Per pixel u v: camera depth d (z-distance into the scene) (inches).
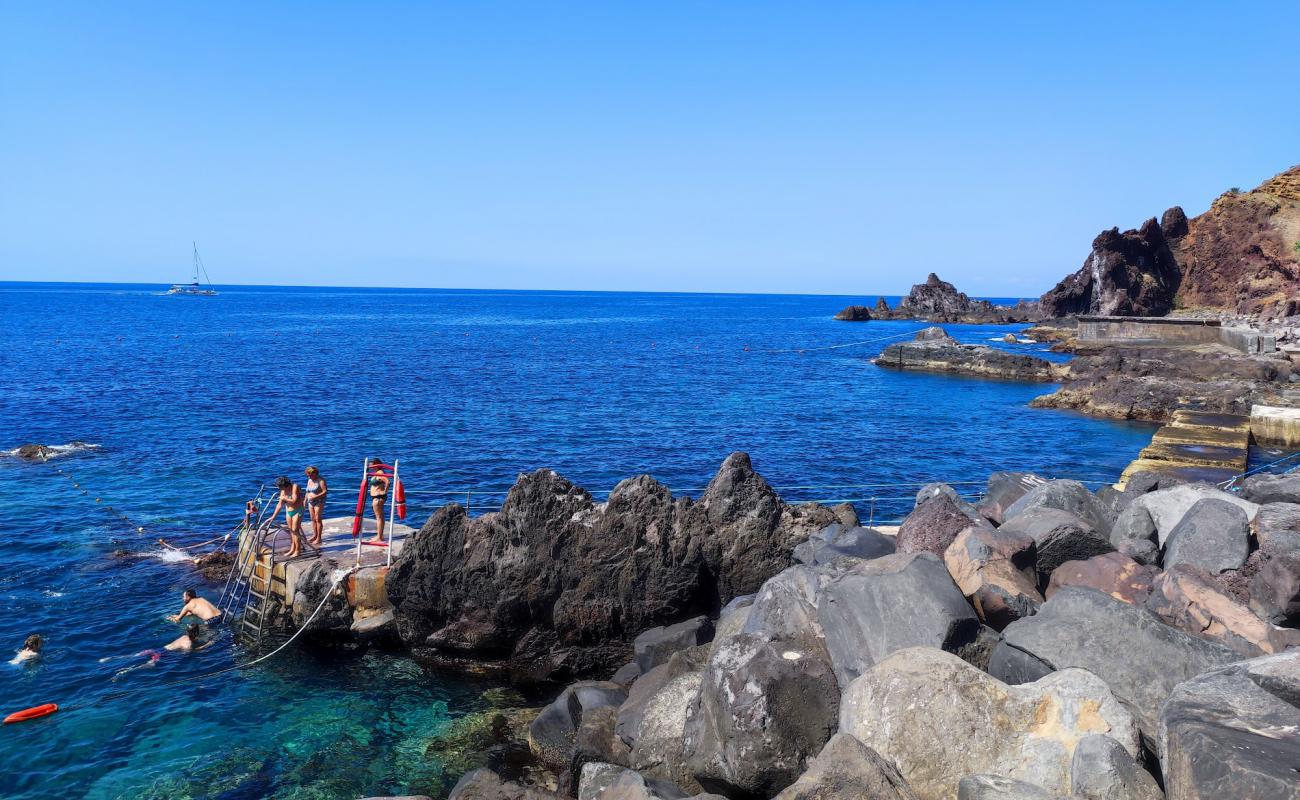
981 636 446.3
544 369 2886.3
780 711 392.5
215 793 517.3
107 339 3873.0
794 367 3083.2
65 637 726.5
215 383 2329.0
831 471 1385.3
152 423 1700.3
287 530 839.1
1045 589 526.0
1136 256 4581.7
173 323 5344.5
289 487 768.9
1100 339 3385.8
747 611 548.4
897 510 1130.0
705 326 6008.9
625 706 504.7
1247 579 471.2
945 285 6653.5
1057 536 532.4
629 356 3476.9
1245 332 2618.1
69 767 541.6
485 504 1136.2
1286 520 496.4
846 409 2058.3
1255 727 293.3
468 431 1660.9
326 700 638.5
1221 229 4495.6
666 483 1284.4
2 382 2269.9
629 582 686.5
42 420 1716.3
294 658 704.4
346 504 1127.6
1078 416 1999.3
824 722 394.3
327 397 2105.1
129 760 551.8
